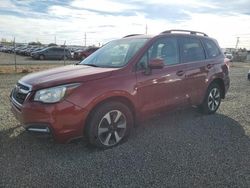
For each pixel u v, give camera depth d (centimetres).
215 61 624
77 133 399
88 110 399
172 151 430
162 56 507
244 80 1430
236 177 353
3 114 612
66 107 383
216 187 330
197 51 589
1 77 1366
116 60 477
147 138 484
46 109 378
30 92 394
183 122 579
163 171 366
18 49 4622
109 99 425
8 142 453
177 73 520
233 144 464
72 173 357
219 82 647
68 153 416
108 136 431
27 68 1930
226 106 741
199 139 484
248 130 539
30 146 438
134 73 453
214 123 577
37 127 387
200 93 586
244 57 4856
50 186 327
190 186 331
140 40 505
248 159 406
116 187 327
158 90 486
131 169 370
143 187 328
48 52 3338
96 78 413
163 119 596
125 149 434
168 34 532
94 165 380
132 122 461
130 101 447
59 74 424
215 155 418
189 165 384
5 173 354
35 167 371
